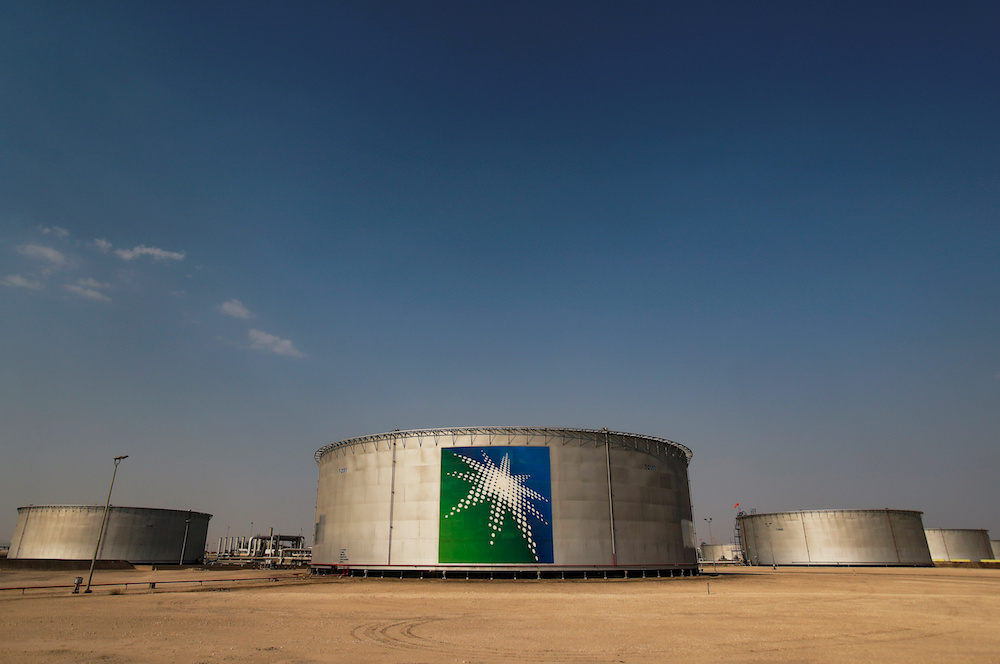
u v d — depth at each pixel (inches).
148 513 4407.0
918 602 1573.6
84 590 1915.6
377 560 2450.8
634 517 2493.8
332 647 873.5
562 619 1208.2
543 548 2335.1
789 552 4510.3
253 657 786.8
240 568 3909.9
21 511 4404.5
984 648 888.9
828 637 985.5
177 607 1413.6
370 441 2635.3
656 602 1553.9
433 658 796.0
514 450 2445.9
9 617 1203.2
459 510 2388.0
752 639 962.1
